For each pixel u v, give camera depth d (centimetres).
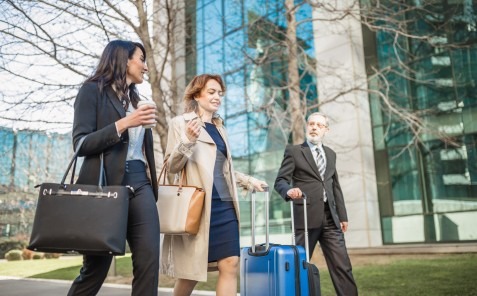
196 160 280
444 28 1087
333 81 1182
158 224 225
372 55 1195
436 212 1048
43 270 1117
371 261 852
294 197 343
